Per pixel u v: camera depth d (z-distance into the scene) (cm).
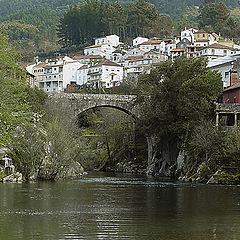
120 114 15312
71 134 10950
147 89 12394
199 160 9762
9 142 8588
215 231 4031
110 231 4016
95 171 14462
